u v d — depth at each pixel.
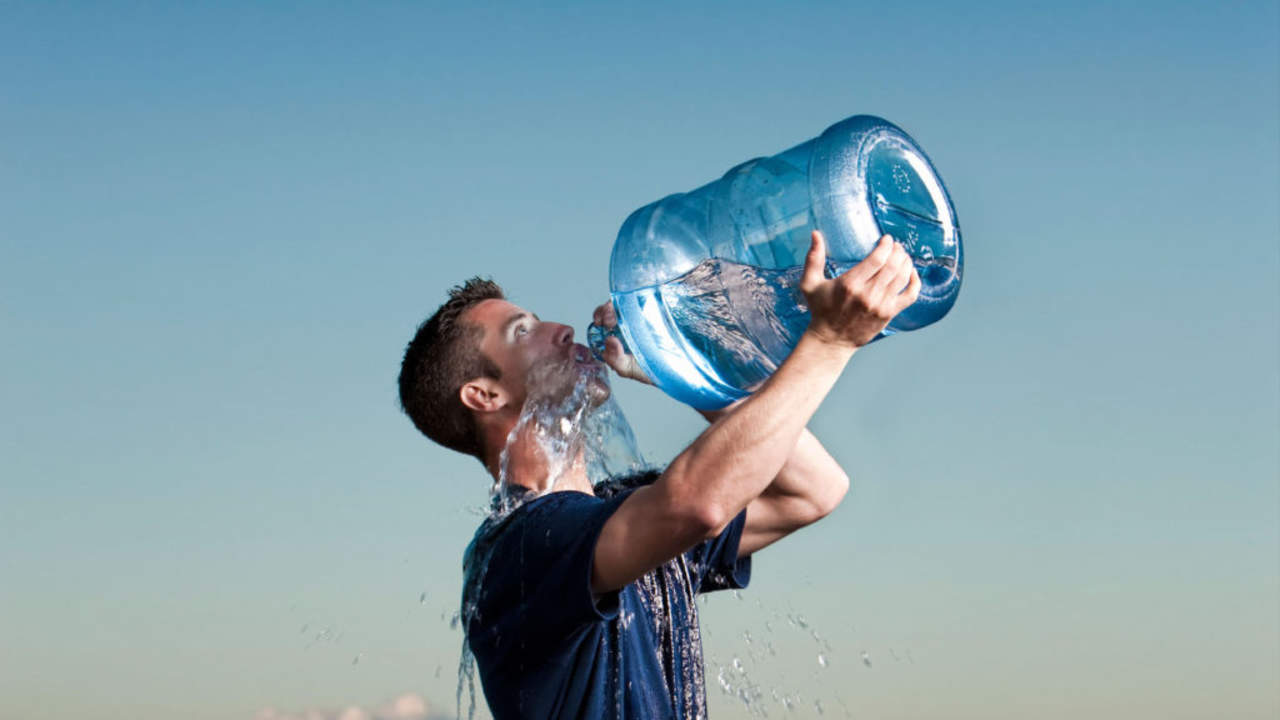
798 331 2.04
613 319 2.30
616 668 2.00
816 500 2.42
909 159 2.07
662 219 2.21
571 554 1.86
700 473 1.75
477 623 2.03
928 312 2.07
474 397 2.33
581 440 2.29
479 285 2.45
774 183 2.09
